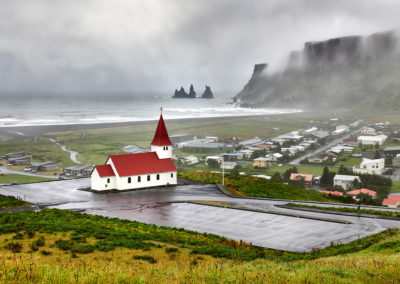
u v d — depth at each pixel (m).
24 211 54.31
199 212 57.50
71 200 68.25
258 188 85.44
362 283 17.95
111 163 78.12
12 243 31.06
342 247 36.88
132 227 45.12
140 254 30.84
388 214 56.50
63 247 31.20
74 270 19.25
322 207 61.69
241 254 33.62
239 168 177.38
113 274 18.36
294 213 56.34
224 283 17.47
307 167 182.50
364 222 50.16
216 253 33.09
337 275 19.39
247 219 52.50
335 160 199.38
